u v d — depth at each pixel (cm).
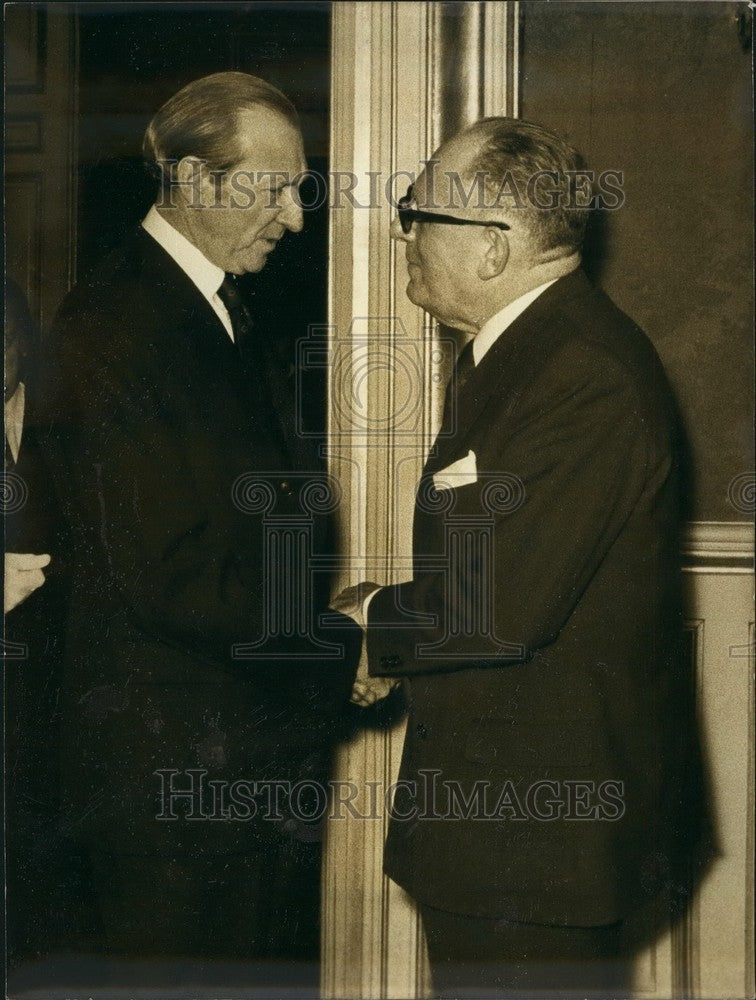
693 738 212
